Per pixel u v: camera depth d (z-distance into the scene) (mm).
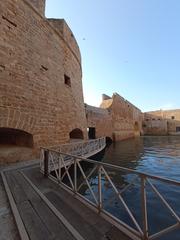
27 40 10016
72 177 9750
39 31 11281
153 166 13000
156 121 55406
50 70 12023
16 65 8953
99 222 3197
